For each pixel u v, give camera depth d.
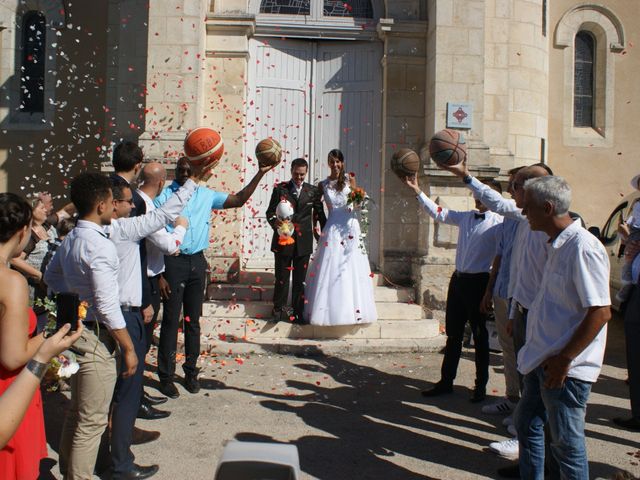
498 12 9.53
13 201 2.92
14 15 10.94
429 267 8.42
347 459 4.56
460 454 4.69
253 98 9.35
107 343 3.76
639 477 4.30
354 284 7.49
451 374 6.08
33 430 2.98
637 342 5.27
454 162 4.77
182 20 8.46
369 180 9.50
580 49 12.59
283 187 7.60
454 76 8.68
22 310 2.75
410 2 9.27
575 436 3.38
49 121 10.79
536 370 3.57
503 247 5.42
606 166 12.41
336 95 9.60
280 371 6.77
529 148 10.30
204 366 6.89
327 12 9.52
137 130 9.25
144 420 5.27
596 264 3.28
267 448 1.65
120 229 4.10
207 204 6.06
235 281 8.77
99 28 10.84
